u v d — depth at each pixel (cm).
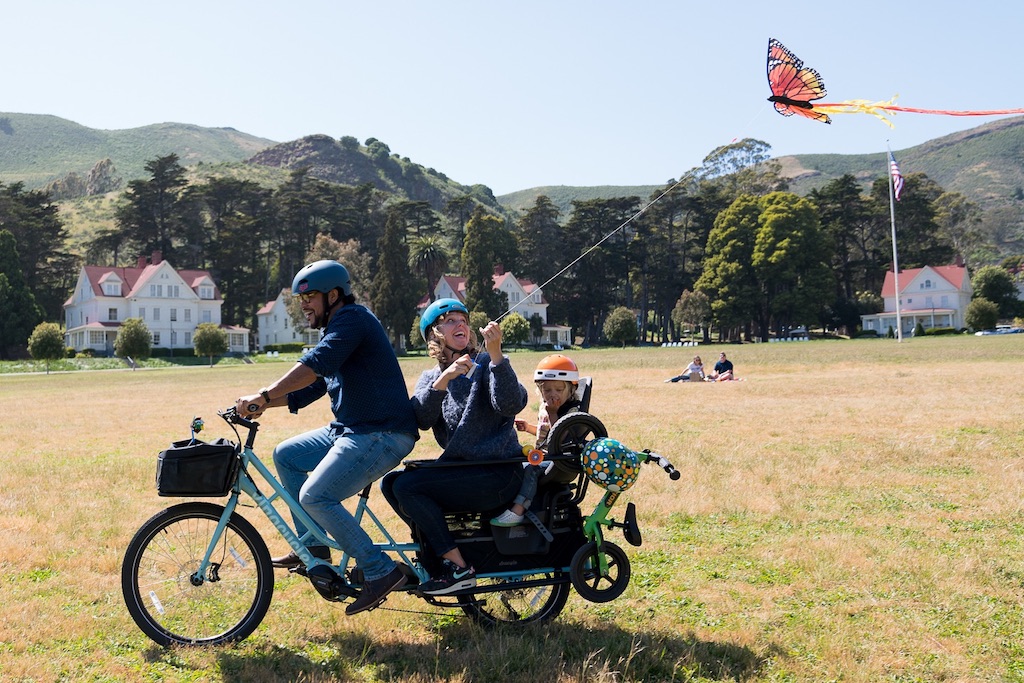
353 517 455
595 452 452
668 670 424
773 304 11075
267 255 13800
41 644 456
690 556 630
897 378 2492
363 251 13662
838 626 480
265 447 1235
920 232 13138
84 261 13562
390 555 472
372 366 443
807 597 535
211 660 432
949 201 16750
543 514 468
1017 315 11694
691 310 11469
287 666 427
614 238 12744
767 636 468
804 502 812
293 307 10188
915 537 676
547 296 12725
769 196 11506
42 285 11925
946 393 1892
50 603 525
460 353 463
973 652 443
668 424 1435
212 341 8169
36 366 7194
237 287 12875
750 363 3841
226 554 461
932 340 7431
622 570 477
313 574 448
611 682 407
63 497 898
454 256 15088
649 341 13125
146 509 826
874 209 12838
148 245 13400
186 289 10625
